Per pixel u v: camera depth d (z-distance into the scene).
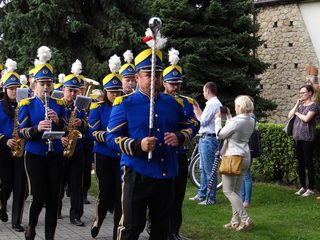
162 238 4.38
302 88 8.89
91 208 8.45
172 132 4.37
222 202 8.63
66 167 7.20
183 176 6.06
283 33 23.98
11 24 17.34
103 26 17.89
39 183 5.72
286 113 23.88
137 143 4.14
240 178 6.85
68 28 17.45
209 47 17.56
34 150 5.72
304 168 9.01
